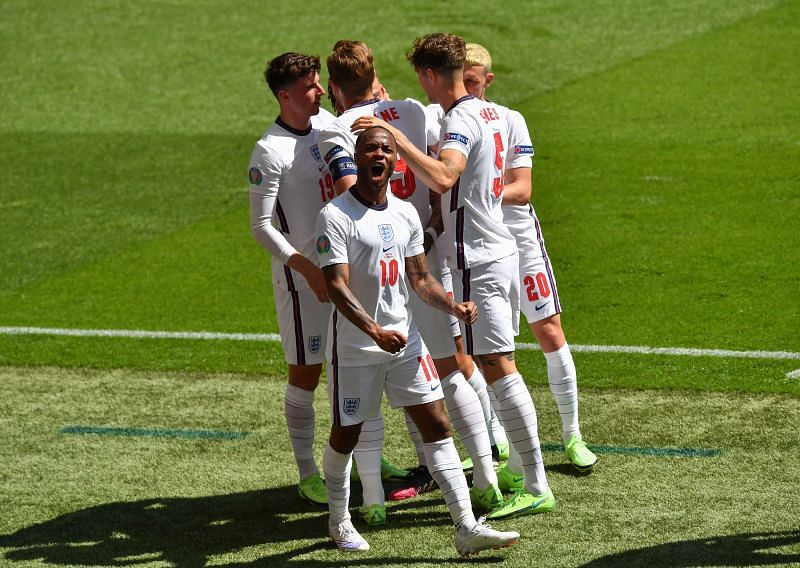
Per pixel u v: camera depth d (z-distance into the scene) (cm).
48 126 4847
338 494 1697
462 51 1762
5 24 6125
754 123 4388
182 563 1670
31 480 1988
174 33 5922
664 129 4400
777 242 3262
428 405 1636
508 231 1839
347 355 1634
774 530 1677
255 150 1841
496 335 1770
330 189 1878
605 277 3094
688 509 1767
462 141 1714
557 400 1977
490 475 1819
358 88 1795
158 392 2441
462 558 1647
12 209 3972
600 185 3881
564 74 5119
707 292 2931
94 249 3569
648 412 2211
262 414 2298
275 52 5594
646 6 5925
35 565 1672
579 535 1697
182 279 3278
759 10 5734
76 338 2820
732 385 2330
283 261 1819
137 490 1941
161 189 4131
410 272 1652
